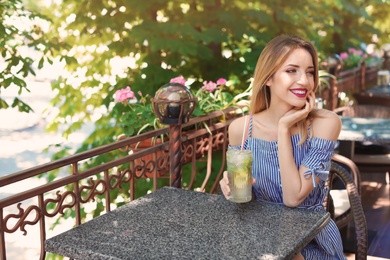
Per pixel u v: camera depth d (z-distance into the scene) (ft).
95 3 22.15
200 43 22.26
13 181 7.00
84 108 22.15
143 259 5.53
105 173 8.89
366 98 23.57
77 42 22.86
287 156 7.18
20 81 16.78
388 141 12.77
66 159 7.92
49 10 22.95
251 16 22.21
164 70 20.93
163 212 6.88
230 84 21.01
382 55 39.52
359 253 8.75
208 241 5.95
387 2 35.22
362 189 17.21
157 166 10.51
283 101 7.46
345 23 32.89
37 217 7.52
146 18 22.36
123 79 21.26
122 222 6.56
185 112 9.65
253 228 6.30
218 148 13.15
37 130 42.19
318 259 7.61
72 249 5.82
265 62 7.43
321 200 7.78
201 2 22.08
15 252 24.68
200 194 7.58
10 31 17.06
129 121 12.58
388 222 14.30
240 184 6.89
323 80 20.45
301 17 24.82
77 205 8.25
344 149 13.88
